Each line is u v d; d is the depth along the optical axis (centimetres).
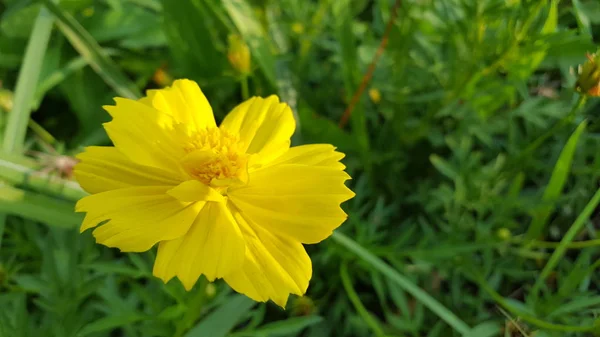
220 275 7
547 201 12
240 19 14
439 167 13
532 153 14
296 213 8
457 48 13
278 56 15
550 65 12
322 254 13
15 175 12
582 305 10
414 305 13
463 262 13
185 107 9
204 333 9
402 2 14
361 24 16
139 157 8
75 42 14
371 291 14
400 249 14
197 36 15
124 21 16
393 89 14
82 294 10
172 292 10
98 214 8
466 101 14
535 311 11
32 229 12
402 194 15
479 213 13
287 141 9
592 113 13
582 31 11
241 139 9
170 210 8
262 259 8
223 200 8
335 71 16
